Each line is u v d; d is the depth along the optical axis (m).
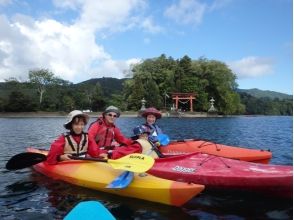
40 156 2.84
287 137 7.00
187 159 2.72
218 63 27.53
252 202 2.19
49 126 11.02
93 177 2.48
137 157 2.38
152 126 3.52
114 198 2.25
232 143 5.88
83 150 2.78
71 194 2.35
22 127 10.41
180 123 13.27
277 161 3.82
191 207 2.09
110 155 2.78
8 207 2.10
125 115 22.89
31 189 2.48
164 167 2.66
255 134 7.80
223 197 2.29
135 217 1.92
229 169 2.45
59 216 1.95
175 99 26.20
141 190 2.18
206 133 8.09
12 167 2.80
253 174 2.29
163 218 1.91
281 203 2.17
